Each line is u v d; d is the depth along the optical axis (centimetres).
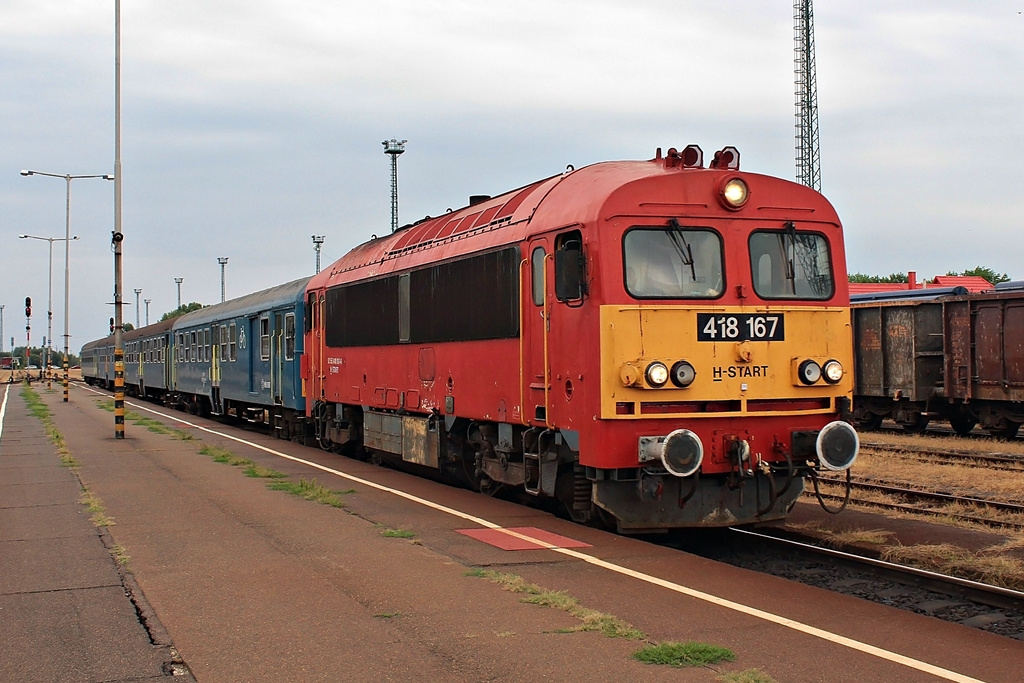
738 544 1060
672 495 977
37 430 2511
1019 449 1884
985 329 2108
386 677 557
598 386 941
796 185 1014
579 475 1052
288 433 2348
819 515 1177
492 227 1232
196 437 2333
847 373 1010
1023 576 845
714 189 984
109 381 6138
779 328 986
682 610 693
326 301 1956
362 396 1722
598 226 948
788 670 562
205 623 666
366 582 776
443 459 1417
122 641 627
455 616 678
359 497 1259
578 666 571
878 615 686
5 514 1116
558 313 1027
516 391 1140
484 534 985
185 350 3647
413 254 1498
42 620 676
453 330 1327
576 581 780
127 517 1092
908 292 2623
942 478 1469
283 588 760
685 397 950
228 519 1077
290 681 552
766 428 979
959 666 573
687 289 964
